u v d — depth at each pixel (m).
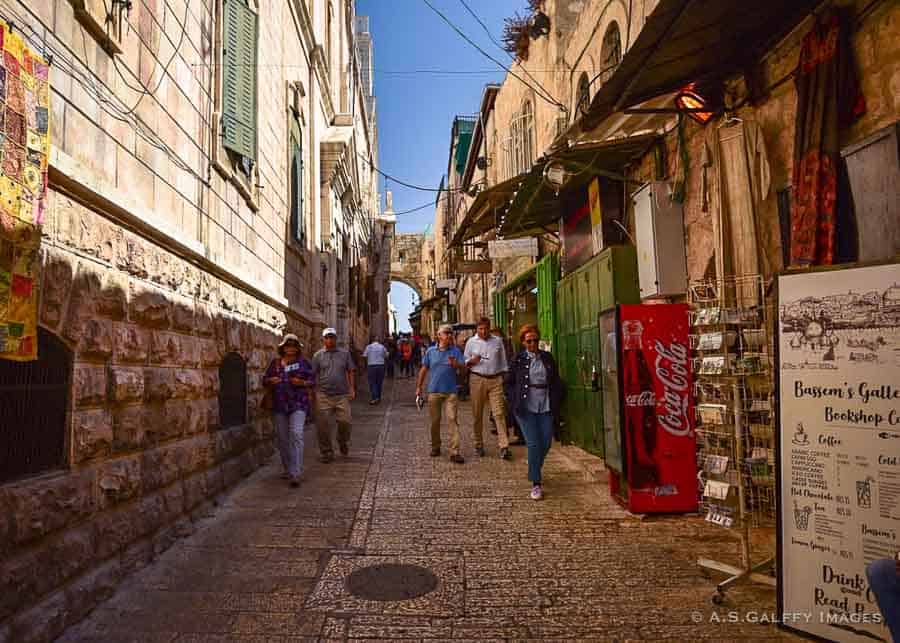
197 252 5.79
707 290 6.04
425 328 52.94
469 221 12.59
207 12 6.64
